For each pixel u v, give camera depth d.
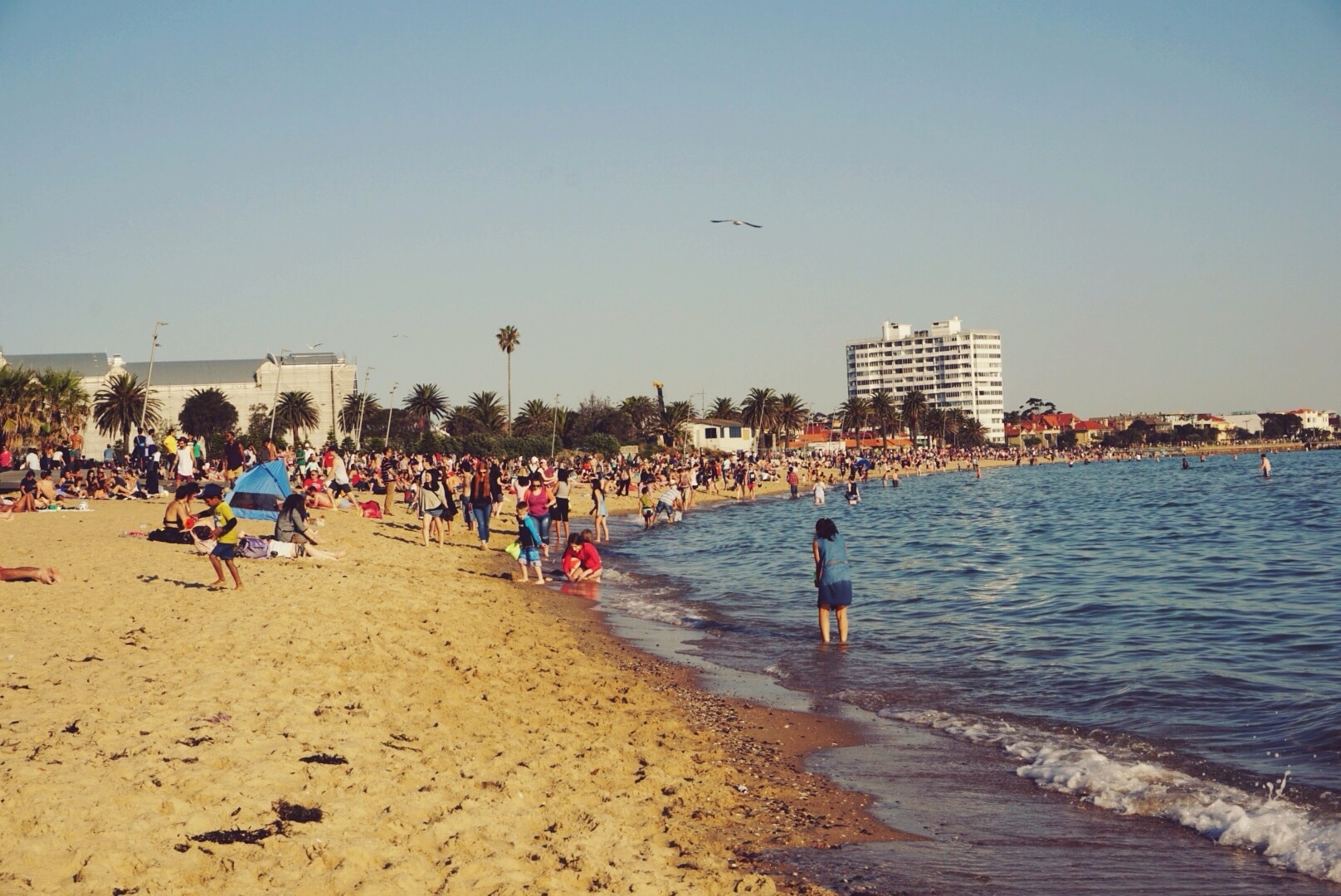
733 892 6.10
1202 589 20.22
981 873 6.58
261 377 134.62
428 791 7.21
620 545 34.38
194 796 6.54
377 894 5.40
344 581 18.28
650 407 154.88
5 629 11.97
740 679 12.76
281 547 21.25
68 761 6.98
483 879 5.76
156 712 8.52
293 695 9.67
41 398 65.06
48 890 5.03
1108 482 91.38
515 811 7.06
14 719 8.02
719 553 30.91
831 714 10.98
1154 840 7.15
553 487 30.77
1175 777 8.38
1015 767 8.97
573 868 6.07
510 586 21.19
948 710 11.04
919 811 7.86
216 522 16.14
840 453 151.38
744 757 9.35
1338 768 8.35
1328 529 34.53
